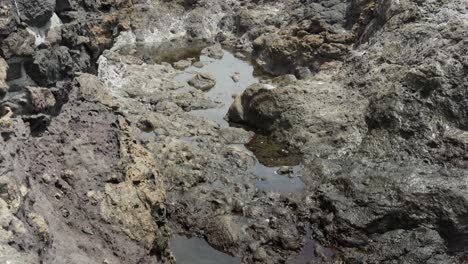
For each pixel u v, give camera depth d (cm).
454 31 2064
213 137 2066
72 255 1020
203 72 2652
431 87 1898
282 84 2284
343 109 2102
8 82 1102
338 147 1966
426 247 1512
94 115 1359
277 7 3153
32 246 896
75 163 1216
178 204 1675
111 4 1412
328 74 2450
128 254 1141
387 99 1947
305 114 2088
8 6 1052
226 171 1855
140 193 1252
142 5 3155
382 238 1562
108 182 1223
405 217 1582
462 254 1527
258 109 2162
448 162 1747
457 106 1856
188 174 1769
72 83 1301
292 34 2717
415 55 2138
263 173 1884
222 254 1522
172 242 1553
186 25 3172
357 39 2589
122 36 2998
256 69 2764
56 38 1176
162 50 2961
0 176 934
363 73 2273
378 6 2500
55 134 1229
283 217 1648
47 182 1135
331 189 1723
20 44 1073
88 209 1158
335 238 1581
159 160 1805
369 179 1698
